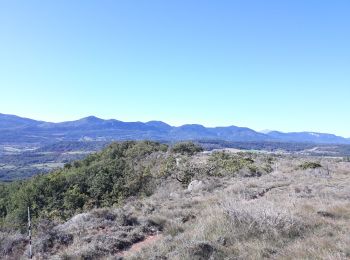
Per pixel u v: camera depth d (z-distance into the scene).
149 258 9.16
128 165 46.88
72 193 37.03
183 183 32.28
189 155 51.38
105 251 10.53
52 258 10.27
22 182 52.75
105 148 62.25
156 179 37.16
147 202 18.28
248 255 8.73
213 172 34.22
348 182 23.62
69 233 12.21
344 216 12.33
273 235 10.04
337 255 8.16
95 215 14.00
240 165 36.31
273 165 40.81
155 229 12.67
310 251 8.61
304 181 24.47
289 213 11.38
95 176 40.66
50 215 29.75
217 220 11.29
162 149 57.75
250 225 10.45
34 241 11.73
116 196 35.94
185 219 13.51
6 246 11.55
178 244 9.89
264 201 14.12
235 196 17.88
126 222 13.25
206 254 8.90
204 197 18.67
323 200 15.29
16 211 36.66
